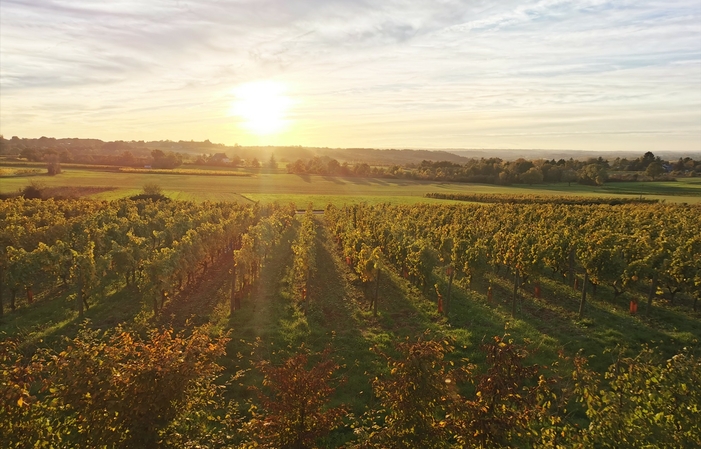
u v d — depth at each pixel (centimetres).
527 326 2131
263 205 7275
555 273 3241
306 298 2464
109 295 2703
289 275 3203
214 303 2538
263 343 1905
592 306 2508
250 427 908
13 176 10681
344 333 2056
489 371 824
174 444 795
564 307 2492
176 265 2453
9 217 4325
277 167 18488
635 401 809
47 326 2156
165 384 778
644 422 778
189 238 2934
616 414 792
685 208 6266
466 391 1458
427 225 4472
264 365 968
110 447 775
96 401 773
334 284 2980
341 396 1472
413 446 799
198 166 17062
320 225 6134
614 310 2425
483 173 15350
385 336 1986
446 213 5534
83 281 2323
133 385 778
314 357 1786
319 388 887
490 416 784
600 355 1825
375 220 4803
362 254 2762
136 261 2812
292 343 1909
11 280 2323
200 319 2262
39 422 782
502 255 2984
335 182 13725
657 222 4056
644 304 2544
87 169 13038
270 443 865
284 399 877
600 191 10669
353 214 5947
